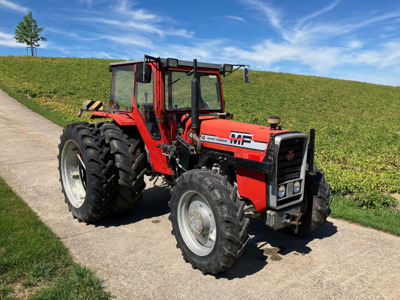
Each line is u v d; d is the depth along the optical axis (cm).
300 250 400
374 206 567
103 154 446
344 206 543
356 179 658
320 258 380
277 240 429
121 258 372
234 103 2459
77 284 312
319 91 3247
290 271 352
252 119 1811
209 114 454
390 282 332
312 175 416
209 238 345
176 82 423
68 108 1853
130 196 465
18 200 533
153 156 459
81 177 518
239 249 321
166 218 493
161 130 421
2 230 419
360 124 1820
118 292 310
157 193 613
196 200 365
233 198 326
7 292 301
